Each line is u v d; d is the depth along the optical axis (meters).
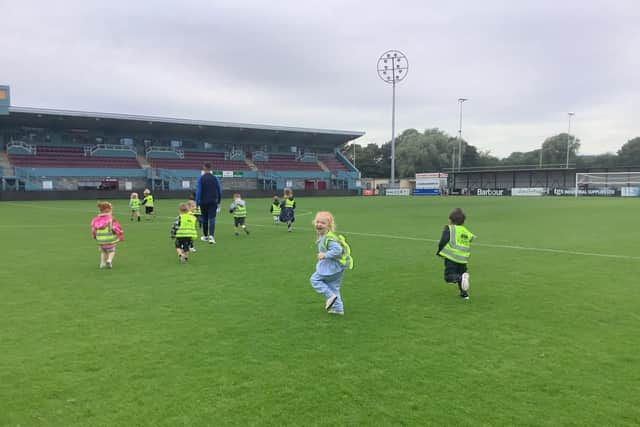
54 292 6.65
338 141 73.56
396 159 95.56
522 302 6.12
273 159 68.56
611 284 7.22
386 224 18.83
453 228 6.55
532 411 3.15
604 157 96.81
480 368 3.88
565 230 15.69
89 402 3.28
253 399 3.31
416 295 6.53
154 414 3.11
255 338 4.63
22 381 3.62
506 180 71.00
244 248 11.64
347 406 3.21
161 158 58.91
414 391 3.45
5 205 34.16
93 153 54.25
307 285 7.13
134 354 4.18
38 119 48.78
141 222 20.42
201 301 6.13
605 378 3.68
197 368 3.86
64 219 21.14
